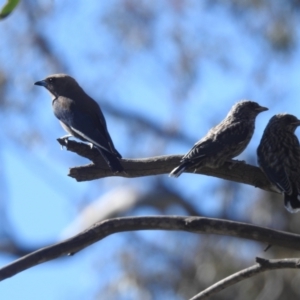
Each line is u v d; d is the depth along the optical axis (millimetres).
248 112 10188
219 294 15391
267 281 15195
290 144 9758
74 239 7012
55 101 11211
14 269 6691
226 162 9117
